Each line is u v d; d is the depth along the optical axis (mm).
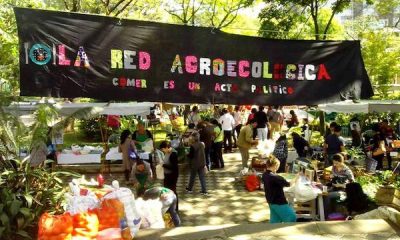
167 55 6594
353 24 28562
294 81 6949
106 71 6402
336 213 7984
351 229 5262
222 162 14516
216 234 5152
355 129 14883
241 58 6809
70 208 4820
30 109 9844
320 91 6996
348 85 7059
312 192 8008
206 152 13836
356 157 12648
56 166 12859
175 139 16656
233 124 18312
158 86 6559
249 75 6828
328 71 7027
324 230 5234
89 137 19500
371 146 13883
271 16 18938
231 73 6773
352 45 7062
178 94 6633
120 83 6453
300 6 19484
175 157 9297
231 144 17688
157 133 21031
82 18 6328
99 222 4703
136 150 12320
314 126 21266
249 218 9211
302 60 6961
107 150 14344
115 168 13656
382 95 23625
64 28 6262
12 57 10539
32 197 5469
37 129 6492
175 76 6617
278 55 6898
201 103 6715
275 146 12047
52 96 6223
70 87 6289
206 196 10945
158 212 6293
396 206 6195
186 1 31453
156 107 25141
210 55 6719
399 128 17344
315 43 6996
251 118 16609
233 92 6781
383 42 25531
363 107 13570
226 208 9945
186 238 5059
